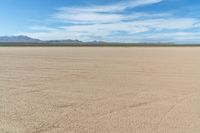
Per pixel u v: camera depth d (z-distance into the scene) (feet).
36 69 46.96
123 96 24.90
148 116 18.47
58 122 17.16
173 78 36.09
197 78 35.99
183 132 15.26
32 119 17.84
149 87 29.53
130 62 61.52
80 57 79.66
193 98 23.93
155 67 50.11
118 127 16.15
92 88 28.94
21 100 23.27
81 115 18.74
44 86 30.09
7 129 15.85
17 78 36.11
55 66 52.19
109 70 45.62
